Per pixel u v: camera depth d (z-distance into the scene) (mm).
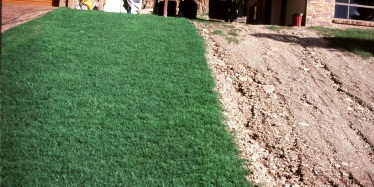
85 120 5891
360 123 6836
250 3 25828
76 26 10625
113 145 5320
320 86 8430
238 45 10758
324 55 10625
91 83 7180
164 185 4562
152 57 8773
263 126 6391
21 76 7094
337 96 7965
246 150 5590
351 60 10352
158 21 12273
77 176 4605
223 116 6453
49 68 7582
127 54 8805
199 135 5730
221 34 11672
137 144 5391
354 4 15625
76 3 14922
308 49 11125
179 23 12328
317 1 15062
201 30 11945
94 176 4617
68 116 5953
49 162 4824
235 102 7227
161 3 18859
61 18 11320
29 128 5516
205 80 7797
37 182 4414
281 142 5930
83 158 4973
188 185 4609
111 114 6148
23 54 8070
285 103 7395
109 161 4965
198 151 5316
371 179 5207
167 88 7254
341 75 9164
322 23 15125
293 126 6500
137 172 4793
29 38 9078
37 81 7008
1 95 6363
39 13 11984
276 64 9609
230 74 8562
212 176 4812
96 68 7863
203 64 8680
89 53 8602
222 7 19047
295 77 8859
